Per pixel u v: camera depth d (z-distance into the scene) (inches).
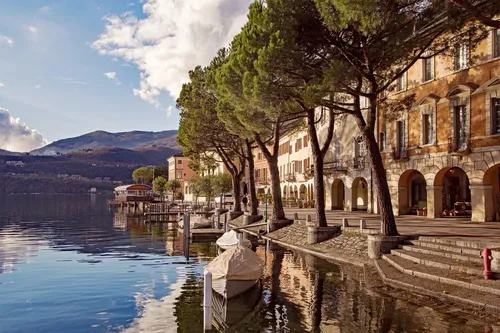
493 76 954.1
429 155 1144.8
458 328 409.4
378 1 536.4
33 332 482.6
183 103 1594.5
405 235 740.7
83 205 4773.6
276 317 492.7
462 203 1187.3
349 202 1627.7
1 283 737.0
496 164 941.2
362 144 1545.3
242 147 1829.5
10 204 4827.8
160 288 686.5
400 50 677.9
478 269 530.3
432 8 641.0
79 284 723.4
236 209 1859.0
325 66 735.1
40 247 1255.5
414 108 1197.7
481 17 460.1
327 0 606.5
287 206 2263.8
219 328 469.1
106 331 480.1
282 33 709.9
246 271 623.8
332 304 528.4
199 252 1118.4
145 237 1521.9
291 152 2498.8
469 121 1005.2
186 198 4215.1
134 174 5925.2
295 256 909.2
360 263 763.4
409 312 469.1
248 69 843.4
